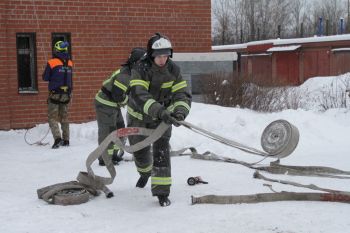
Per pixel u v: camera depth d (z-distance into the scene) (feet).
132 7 44.01
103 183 20.88
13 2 39.32
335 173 24.30
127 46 44.04
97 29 42.68
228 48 121.08
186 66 45.57
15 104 39.81
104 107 25.53
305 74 103.91
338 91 57.77
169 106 19.62
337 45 97.76
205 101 45.27
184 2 46.29
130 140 20.59
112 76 25.35
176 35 46.19
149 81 18.83
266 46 111.04
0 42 38.83
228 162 27.25
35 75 40.78
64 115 33.30
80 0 41.86
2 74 39.06
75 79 41.91
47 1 40.60
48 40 40.86
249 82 44.75
